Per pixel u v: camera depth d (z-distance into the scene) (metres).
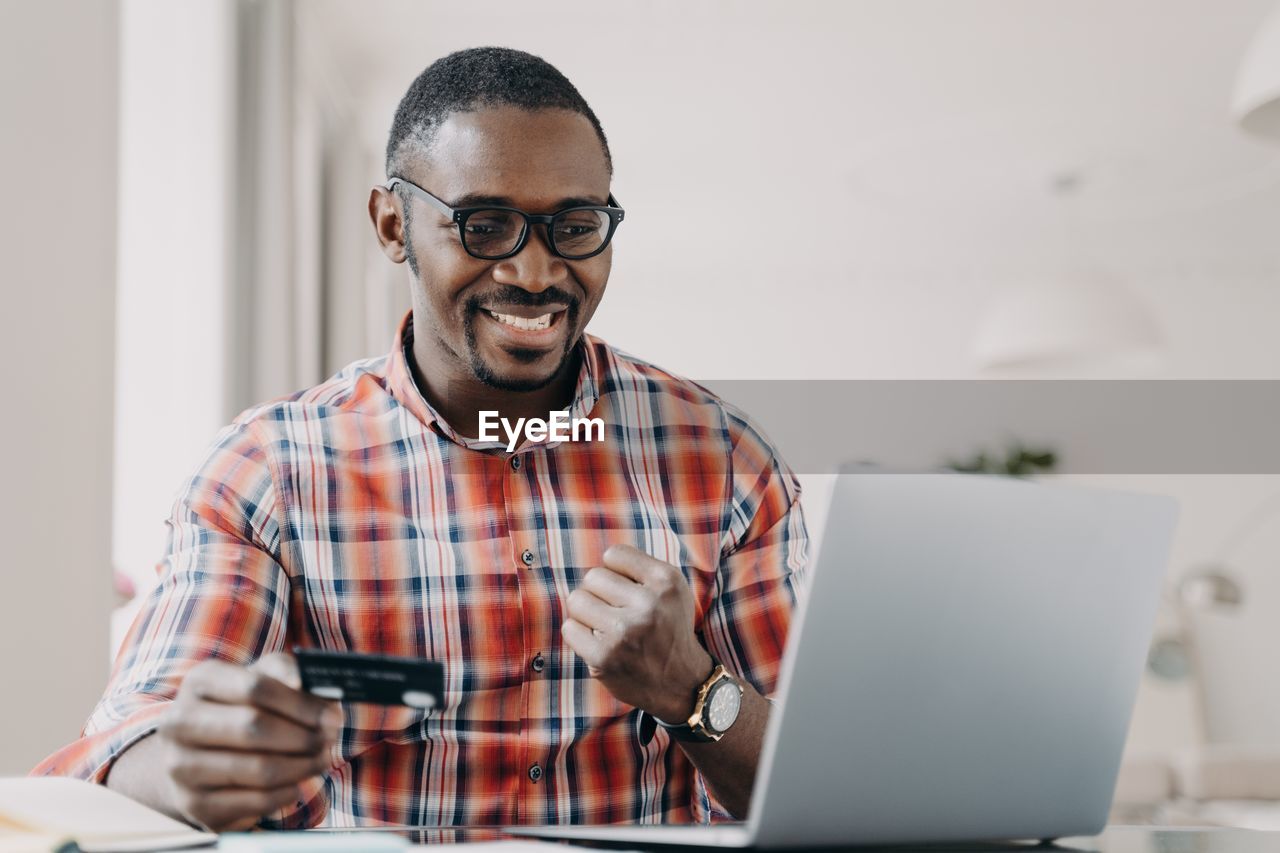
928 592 0.77
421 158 1.21
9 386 1.69
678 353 6.62
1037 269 6.59
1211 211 5.56
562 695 1.19
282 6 3.33
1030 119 4.41
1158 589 0.86
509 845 0.75
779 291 6.64
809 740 0.75
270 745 0.75
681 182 5.36
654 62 4.32
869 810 0.78
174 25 3.10
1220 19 3.97
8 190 1.70
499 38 4.14
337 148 4.63
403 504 1.23
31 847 0.66
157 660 1.06
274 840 0.72
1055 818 0.86
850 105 4.65
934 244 6.14
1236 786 4.62
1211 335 6.56
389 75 4.41
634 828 0.83
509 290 1.17
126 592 2.29
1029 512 0.80
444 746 1.16
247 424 1.26
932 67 4.35
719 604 1.31
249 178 3.29
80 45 1.90
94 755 0.90
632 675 0.95
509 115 1.17
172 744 0.76
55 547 1.81
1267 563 6.45
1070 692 0.84
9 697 1.68
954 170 5.05
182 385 3.04
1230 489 6.50
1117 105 4.62
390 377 1.29
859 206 5.58
